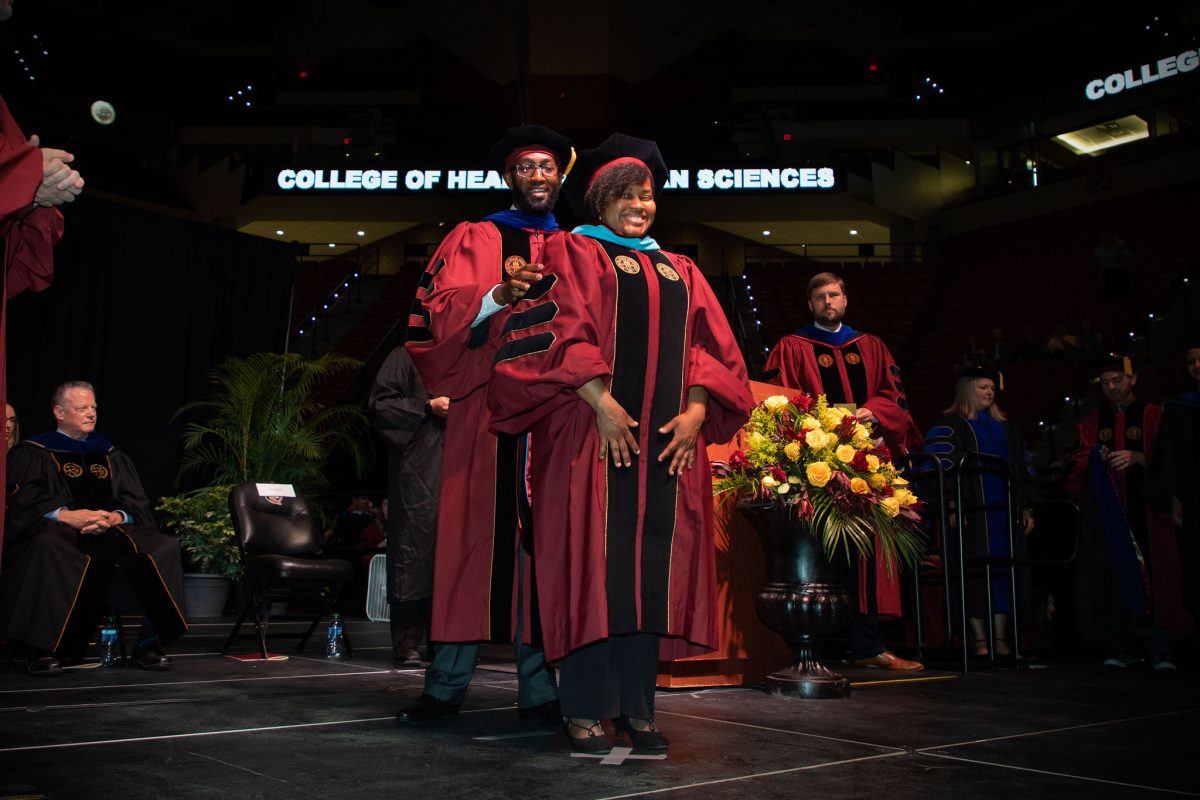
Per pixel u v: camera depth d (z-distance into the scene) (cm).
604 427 238
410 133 2302
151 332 880
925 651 562
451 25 2098
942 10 2247
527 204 310
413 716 287
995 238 2025
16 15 2058
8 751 241
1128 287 1598
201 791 201
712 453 396
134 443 863
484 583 275
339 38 2225
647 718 247
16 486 461
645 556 242
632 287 255
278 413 898
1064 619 625
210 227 931
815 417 365
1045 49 2186
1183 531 519
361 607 879
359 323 1886
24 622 412
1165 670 507
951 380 1633
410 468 466
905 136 2173
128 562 443
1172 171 1841
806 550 362
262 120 2312
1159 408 560
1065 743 270
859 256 2167
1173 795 210
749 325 1938
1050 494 688
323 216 2125
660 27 2078
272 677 405
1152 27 2044
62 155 185
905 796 206
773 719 306
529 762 235
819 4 2148
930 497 551
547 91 2123
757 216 2125
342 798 197
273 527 521
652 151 282
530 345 242
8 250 202
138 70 2261
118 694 348
